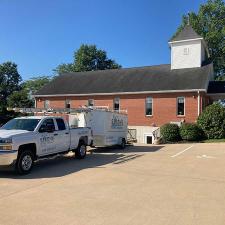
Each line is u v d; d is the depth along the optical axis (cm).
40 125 1355
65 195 906
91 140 1747
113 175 1190
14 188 991
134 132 3600
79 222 690
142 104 3647
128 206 802
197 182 1073
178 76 3650
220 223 683
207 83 3453
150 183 1055
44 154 1353
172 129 2895
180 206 802
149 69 4062
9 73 8356
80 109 2070
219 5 5456
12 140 1177
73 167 1379
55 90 4259
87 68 7075
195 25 5441
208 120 2862
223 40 5312
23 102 4831
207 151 1966
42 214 743
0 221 700
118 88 3816
